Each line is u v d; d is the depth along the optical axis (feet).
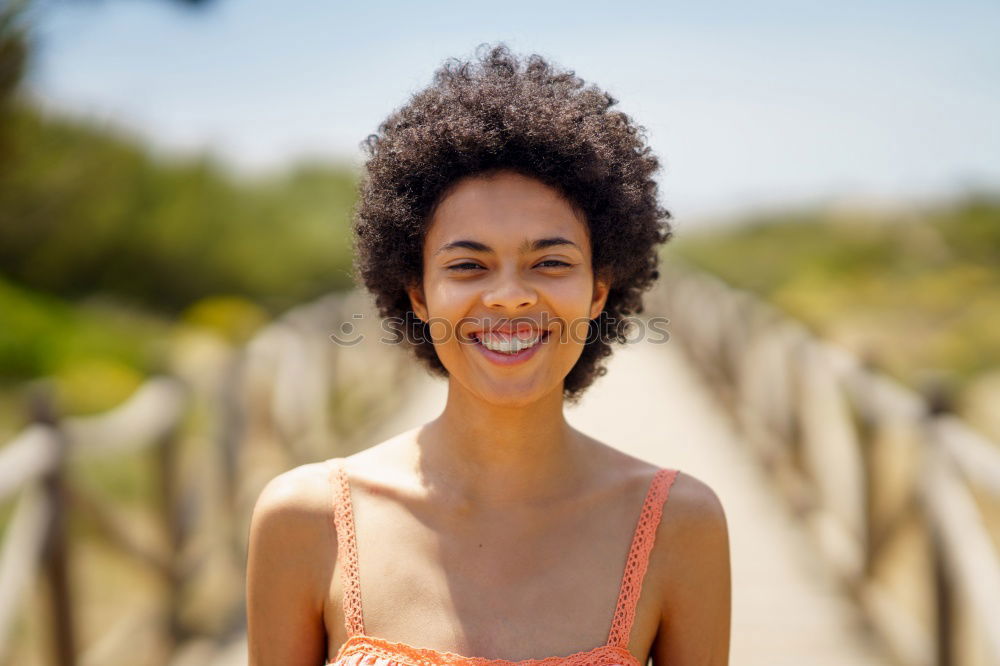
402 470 5.60
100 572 17.54
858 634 14.46
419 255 5.69
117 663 12.92
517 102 5.41
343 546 5.35
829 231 92.02
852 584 15.96
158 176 45.44
